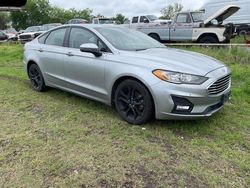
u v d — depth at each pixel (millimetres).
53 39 5348
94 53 4285
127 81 3967
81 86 4664
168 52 4320
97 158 3180
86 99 5172
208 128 3939
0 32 26000
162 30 13680
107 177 2842
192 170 2971
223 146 3480
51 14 52719
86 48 4273
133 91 3965
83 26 4801
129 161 3119
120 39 4527
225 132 3842
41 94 5574
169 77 3613
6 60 10977
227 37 11891
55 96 5414
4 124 4129
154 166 3035
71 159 3154
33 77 5816
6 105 4945
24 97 5383
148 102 3793
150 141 3576
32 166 3035
